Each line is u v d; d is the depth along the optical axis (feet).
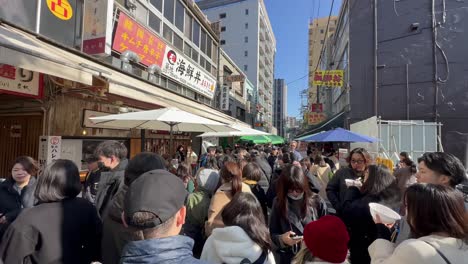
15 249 5.01
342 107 50.78
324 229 5.01
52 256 5.21
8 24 11.80
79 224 5.76
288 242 7.77
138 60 22.88
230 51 170.09
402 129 28.91
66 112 18.37
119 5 22.39
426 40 36.60
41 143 16.15
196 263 3.42
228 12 175.32
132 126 16.49
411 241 4.34
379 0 38.78
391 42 38.01
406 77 37.14
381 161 22.06
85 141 20.33
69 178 5.92
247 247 5.24
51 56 9.87
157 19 30.40
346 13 46.98
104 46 16.49
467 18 35.37
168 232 3.60
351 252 8.41
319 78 41.16
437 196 4.46
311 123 63.82
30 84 14.67
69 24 16.99
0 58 8.09
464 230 4.24
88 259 6.13
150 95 17.40
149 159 6.38
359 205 8.36
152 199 3.53
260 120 144.56
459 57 35.42
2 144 17.97
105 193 7.73
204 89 44.65
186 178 14.03
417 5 37.14
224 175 9.05
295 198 8.58
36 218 5.29
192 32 41.91
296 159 18.43
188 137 42.52
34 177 8.84
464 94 35.04
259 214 5.85
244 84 105.91
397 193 8.29
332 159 27.07
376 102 38.06
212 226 8.38
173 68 32.68
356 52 39.58
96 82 13.47
